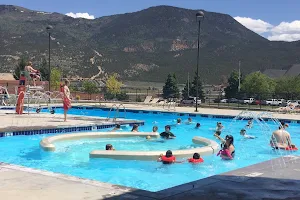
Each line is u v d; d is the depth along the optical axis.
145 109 27.12
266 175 5.81
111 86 57.88
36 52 173.50
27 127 13.71
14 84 40.50
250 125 18.53
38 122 15.94
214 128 18.23
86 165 9.48
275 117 21.22
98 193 4.83
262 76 58.88
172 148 12.17
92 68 162.75
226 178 5.60
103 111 27.98
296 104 30.02
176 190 4.94
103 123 16.22
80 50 190.25
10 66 147.50
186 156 10.02
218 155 10.45
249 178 5.61
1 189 5.03
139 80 161.38
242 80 62.34
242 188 5.05
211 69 177.62
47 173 5.98
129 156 9.51
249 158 10.77
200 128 18.19
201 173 8.76
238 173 5.95
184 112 24.56
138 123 18.08
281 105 36.12
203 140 12.45
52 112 21.20
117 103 34.03
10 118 17.55
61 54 175.62
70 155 10.62
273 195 4.74
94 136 13.14
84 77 145.38
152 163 9.45
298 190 4.99
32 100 28.36
